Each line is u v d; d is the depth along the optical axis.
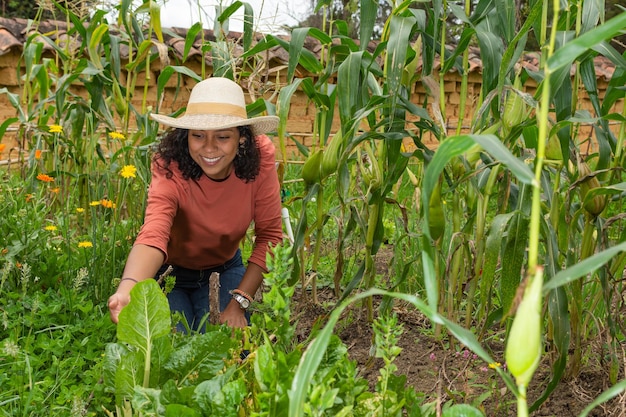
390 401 1.71
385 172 3.32
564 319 2.32
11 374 2.52
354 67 2.79
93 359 2.63
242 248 4.53
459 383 2.75
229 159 2.77
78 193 4.68
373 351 2.80
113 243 3.40
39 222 3.76
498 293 3.47
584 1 2.56
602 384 2.74
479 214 2.88
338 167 2.86
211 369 1.98
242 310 2.94
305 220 3.04
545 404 2.62
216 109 2.71
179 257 3.13
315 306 3.66
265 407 1.52
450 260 2.83
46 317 2.95
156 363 1.96
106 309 3.29
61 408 2.22
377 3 2.89
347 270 4.23
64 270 3.56
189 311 3.16
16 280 3.32
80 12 4.70
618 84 2.69
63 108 4.58
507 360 0.94
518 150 2.93
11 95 4.77
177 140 2.82
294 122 8.31
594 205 2.57
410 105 2.81
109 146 4.68
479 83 8.98
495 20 2.89
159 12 4.14
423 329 3.33
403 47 2.62
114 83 4.47
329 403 1.36
